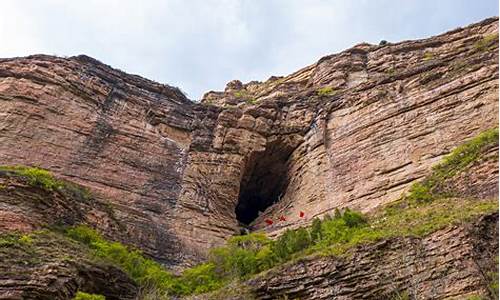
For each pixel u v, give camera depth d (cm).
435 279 1927
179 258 3178
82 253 2411
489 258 1894
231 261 2680
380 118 3625
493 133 2870
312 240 2620
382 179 3262
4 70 3569
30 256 2152
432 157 3123
